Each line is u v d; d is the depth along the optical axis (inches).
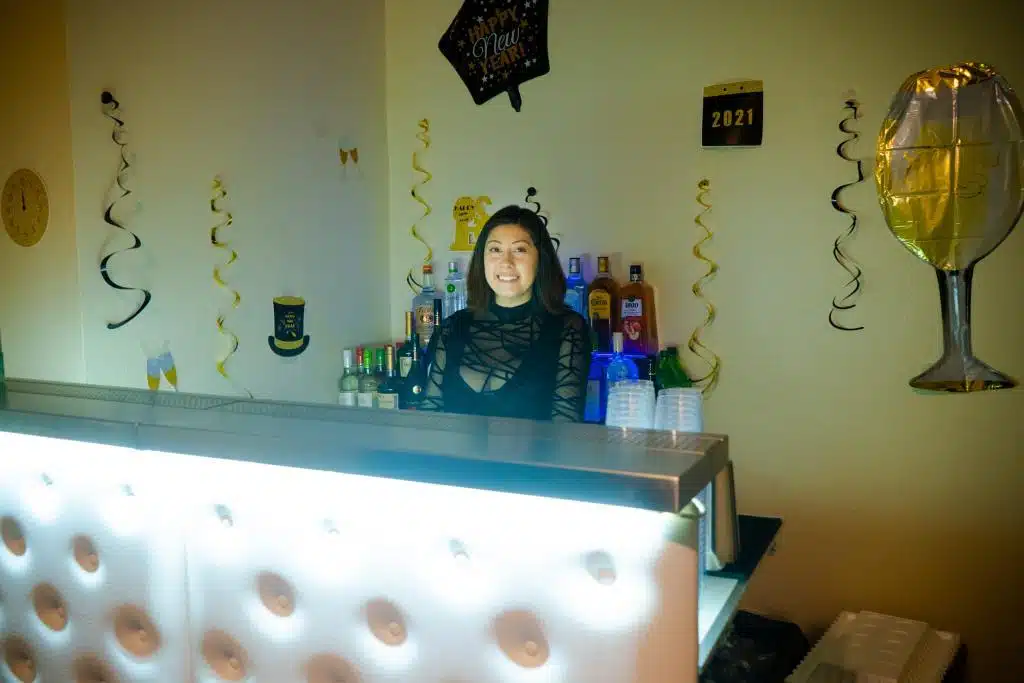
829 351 102.2
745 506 108.3
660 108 109.4
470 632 41.8
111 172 84.8
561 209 117.0
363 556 44.2
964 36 92.5
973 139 36.3
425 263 127.1
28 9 82.4
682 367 109.7
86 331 83.1
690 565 36.1
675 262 110.2
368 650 44.9
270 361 105.8
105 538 51.8
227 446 45.0
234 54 98.5
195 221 94.3
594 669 38.8
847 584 103.0
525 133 118.4
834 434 102.7
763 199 104.3
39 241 85.2
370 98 123.6
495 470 38.2
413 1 124.3
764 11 102.2
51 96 81.6
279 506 46.2
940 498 97.3
